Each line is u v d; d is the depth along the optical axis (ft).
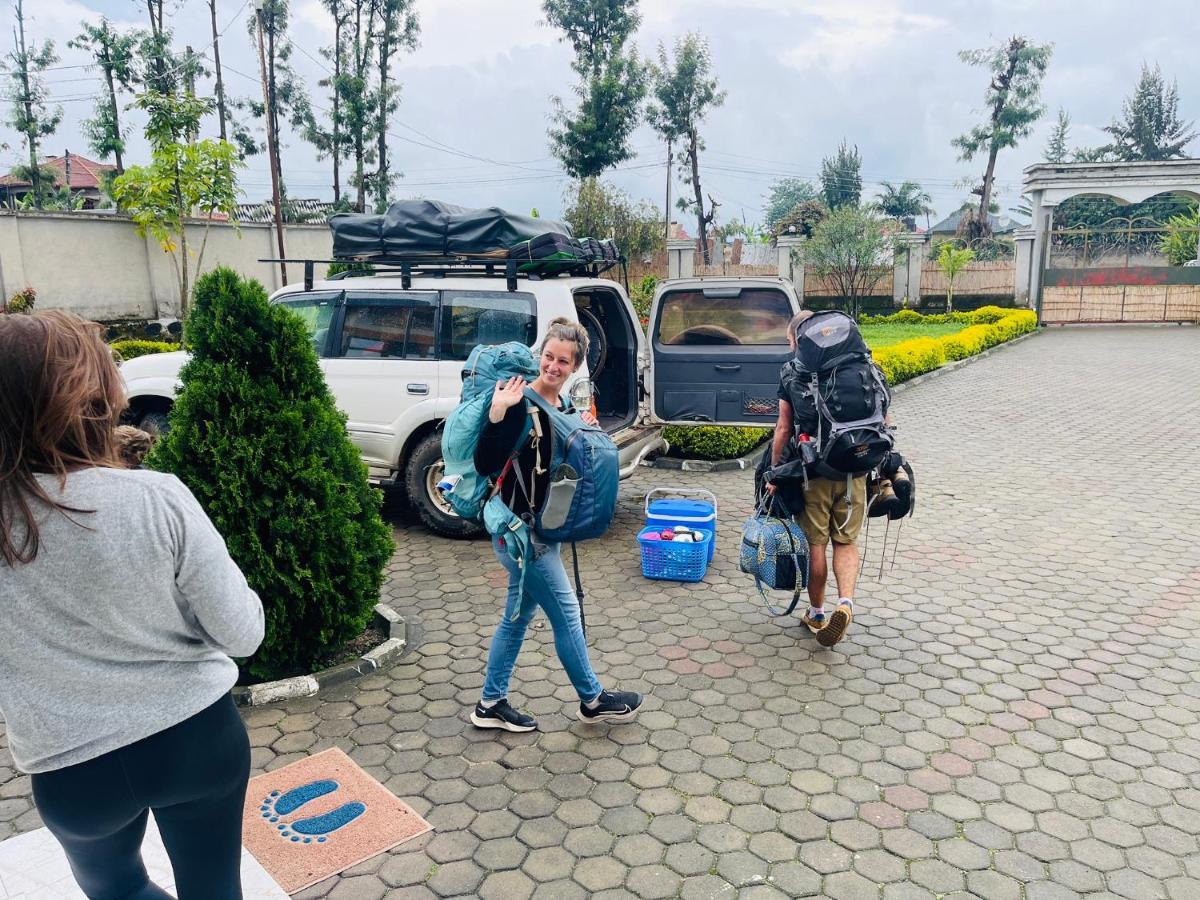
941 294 95.81
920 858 9.46
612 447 11.04
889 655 14.43
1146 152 205.26
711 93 139.33
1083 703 12.80
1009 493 24.99
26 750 5.32
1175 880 9.09
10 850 9.62
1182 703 12.76
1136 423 35.60
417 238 19.92
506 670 11.93
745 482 26.20
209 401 12.82
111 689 5.37
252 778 11.00
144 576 5.29
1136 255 104.27
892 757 11.42
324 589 13.24
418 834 9.91
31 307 48.60
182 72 122.93
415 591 17.42
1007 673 13.75
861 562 19.16
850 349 13.69
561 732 12.10
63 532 5.06
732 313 22.56
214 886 6.23
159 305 60.44
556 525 10.77
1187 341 69.51
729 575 18.19
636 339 22.11
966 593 17.22
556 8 115.14
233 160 60.18
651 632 15.40
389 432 20.33
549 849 9.66
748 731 12.09
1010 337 73.77
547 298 19.25
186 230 61.77
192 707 5.65
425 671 13.96
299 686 13.06
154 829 9.73
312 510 13.16
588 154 114.93
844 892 8.96
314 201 133.39
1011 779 10.90
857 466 13.43
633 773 11.10
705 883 9.11
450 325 19.93
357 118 124.57
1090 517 22.45
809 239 96.22
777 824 10.06
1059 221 175.42
